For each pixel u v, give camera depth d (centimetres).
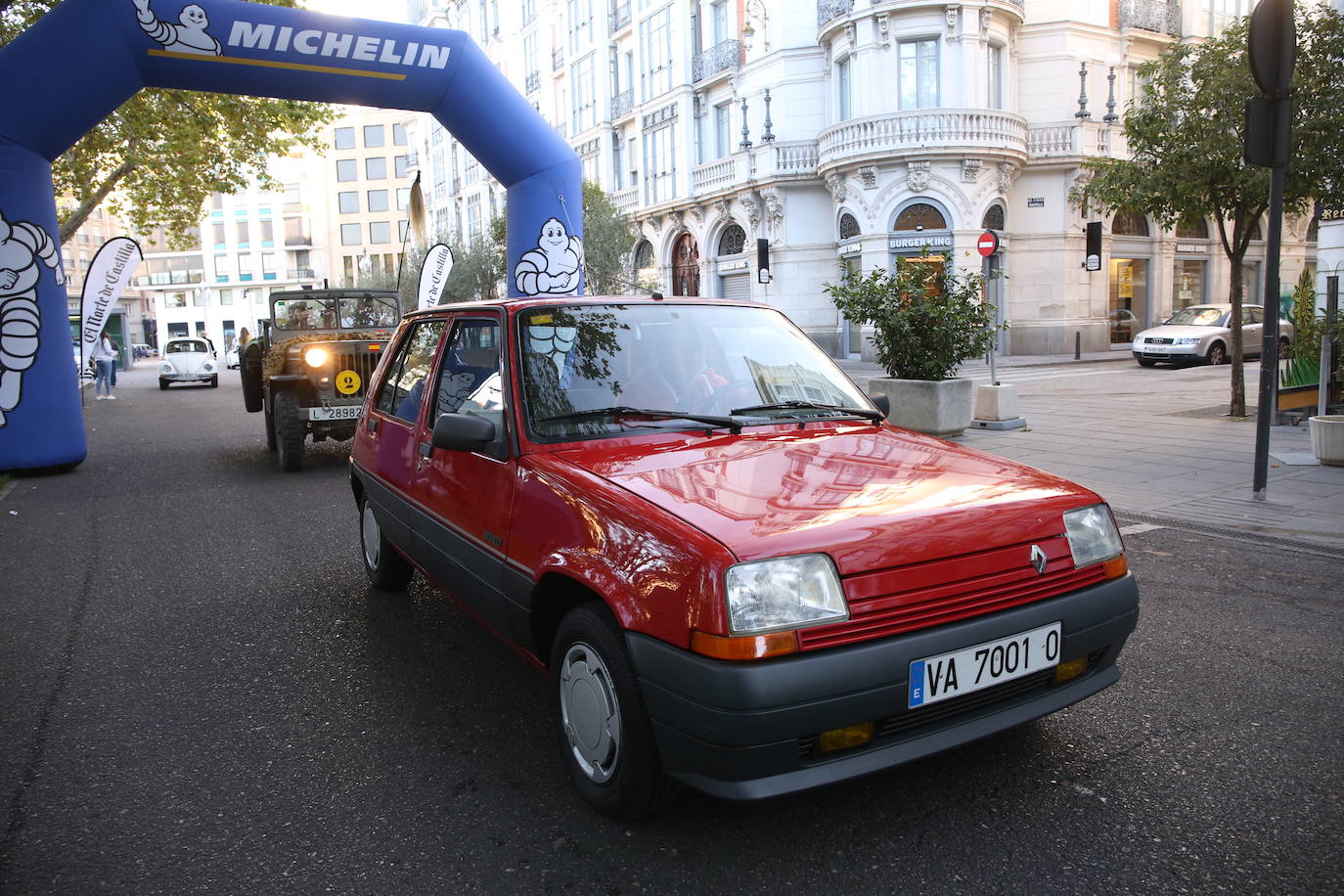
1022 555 271
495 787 308
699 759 242
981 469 314
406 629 473
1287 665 394
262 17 1018
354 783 314
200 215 2498
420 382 447
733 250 3231
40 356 1038
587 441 332
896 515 263
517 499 321
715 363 382
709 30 3209
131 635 476
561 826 282
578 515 287
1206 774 303
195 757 336
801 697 234
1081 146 2708
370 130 7606
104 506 852
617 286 3089
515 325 363
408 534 432
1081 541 287
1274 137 658
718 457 315
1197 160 1045
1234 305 1158
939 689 252
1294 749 318
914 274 1073
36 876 262
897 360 1073
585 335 370
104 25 959
